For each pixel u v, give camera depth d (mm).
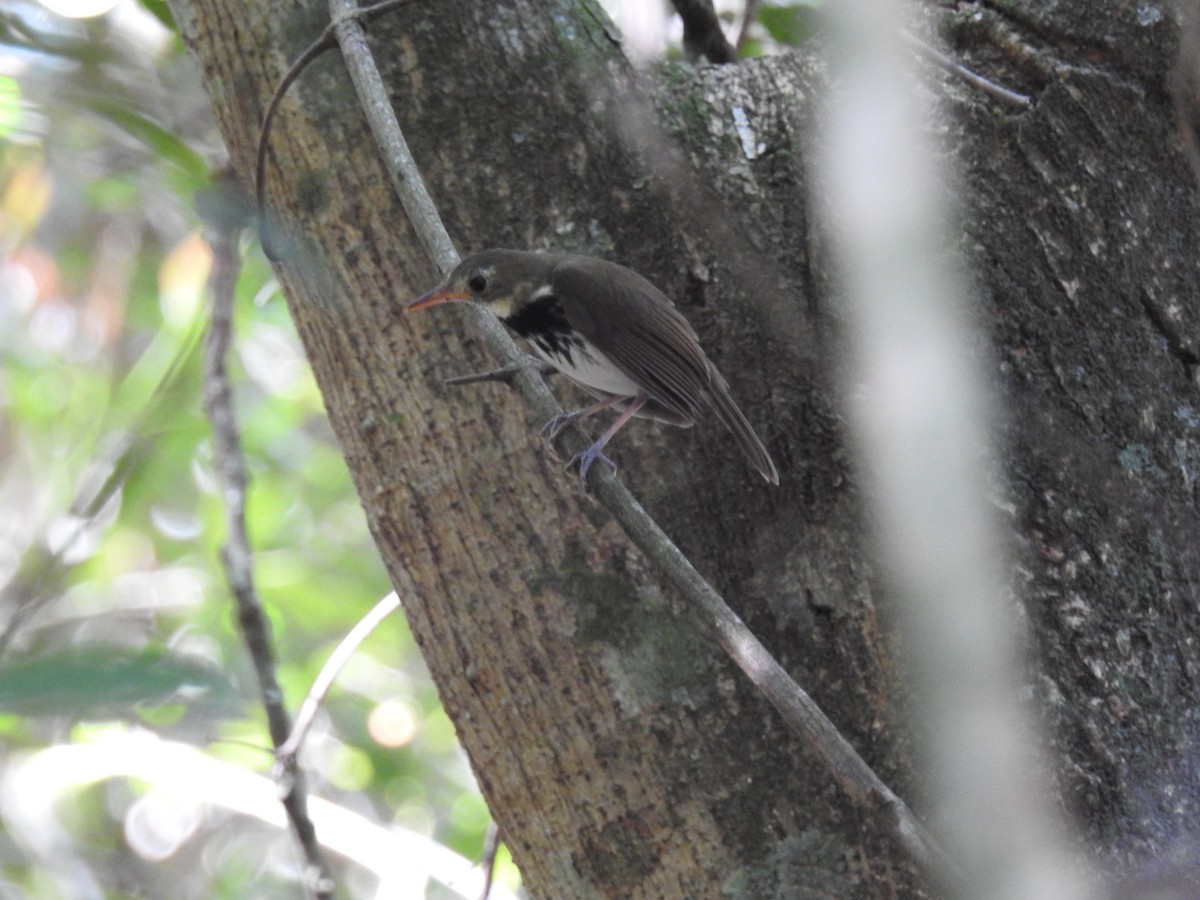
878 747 6031
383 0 7125
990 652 5250
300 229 6777
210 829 18750
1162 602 6473
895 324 5195
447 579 6617
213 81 7324
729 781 6172
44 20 9344
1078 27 7289
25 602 8133
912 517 5223
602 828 6297
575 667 6379
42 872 13867
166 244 17594
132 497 15281
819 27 7688
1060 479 6508
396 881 9133
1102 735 6098
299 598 16719
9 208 15617
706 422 6691
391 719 17203
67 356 17531
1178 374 6980
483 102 7035
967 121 7082
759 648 5215
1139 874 5871
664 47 10031
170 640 15688
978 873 5051
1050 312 6789
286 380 18703
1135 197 7160
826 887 5988
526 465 6539
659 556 5574
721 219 7008
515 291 6773
